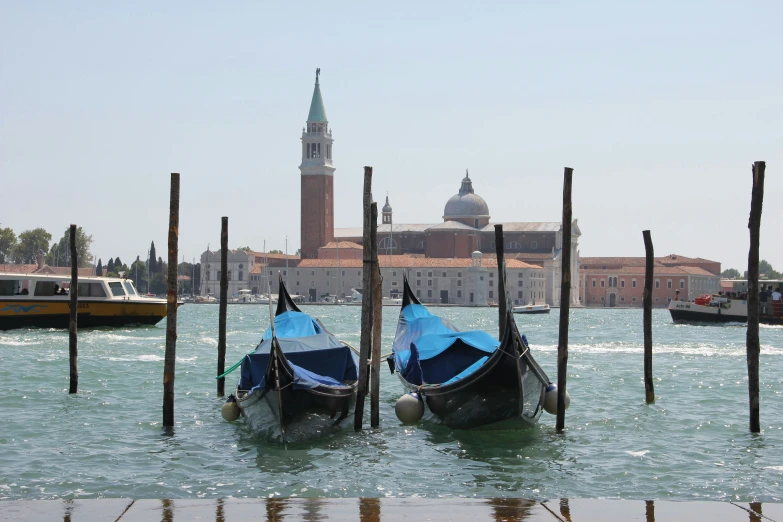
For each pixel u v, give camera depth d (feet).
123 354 165.78
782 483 69.46
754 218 86.07
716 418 97.45
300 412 83.05
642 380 132.26
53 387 119.14
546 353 185.47
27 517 53.88
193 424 92.94
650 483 69.51
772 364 159.33
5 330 208.95
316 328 113.80
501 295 103.81
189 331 261.44
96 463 75.10
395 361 105.91
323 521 53.31
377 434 87.92
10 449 80.02
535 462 76.38
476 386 86.84
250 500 58.08
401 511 55.26
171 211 90.07
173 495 66.08
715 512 54.90
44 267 622.13
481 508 55.93
